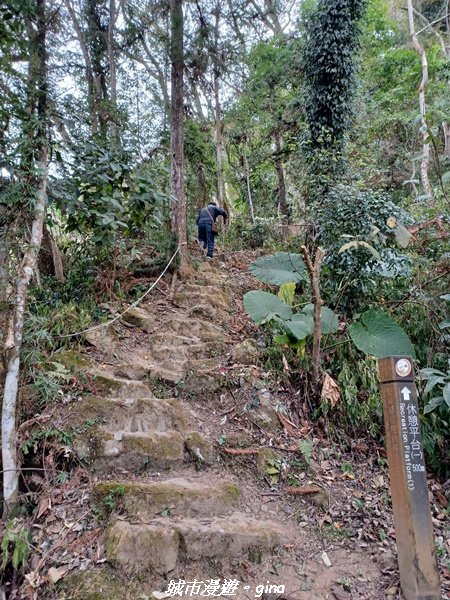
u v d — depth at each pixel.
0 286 2.44
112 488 2.05
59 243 4.64
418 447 1.79
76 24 6.12
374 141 8.16
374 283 3.54
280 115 8.55
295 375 3.23
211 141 9.98
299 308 3.87
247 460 2.54
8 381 2.19
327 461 2.66
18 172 2.45
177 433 2.55
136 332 3.74
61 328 3.21
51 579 1.67
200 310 4.21
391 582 1.85
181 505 2.05
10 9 2.56
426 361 3.17
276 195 9.59
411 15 10.85
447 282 3.48
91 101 4.73
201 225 6.53
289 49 7.07
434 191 5.60
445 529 2.29
